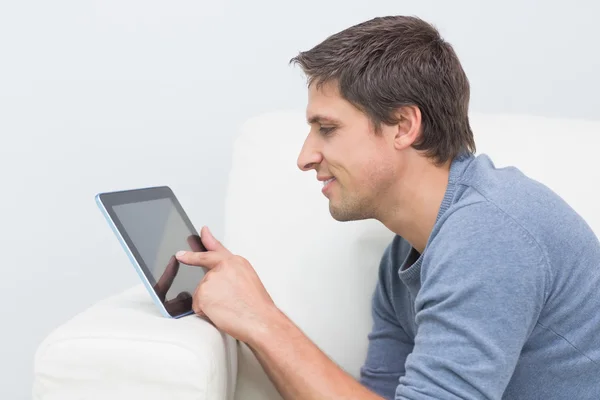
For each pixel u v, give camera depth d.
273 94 1.74
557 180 1.26
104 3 1.72
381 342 1.22
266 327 0.98
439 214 0.97
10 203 1.77
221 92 1.74
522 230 0.88
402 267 1.08
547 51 1.75
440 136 0.99
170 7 1.72
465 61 1.75
